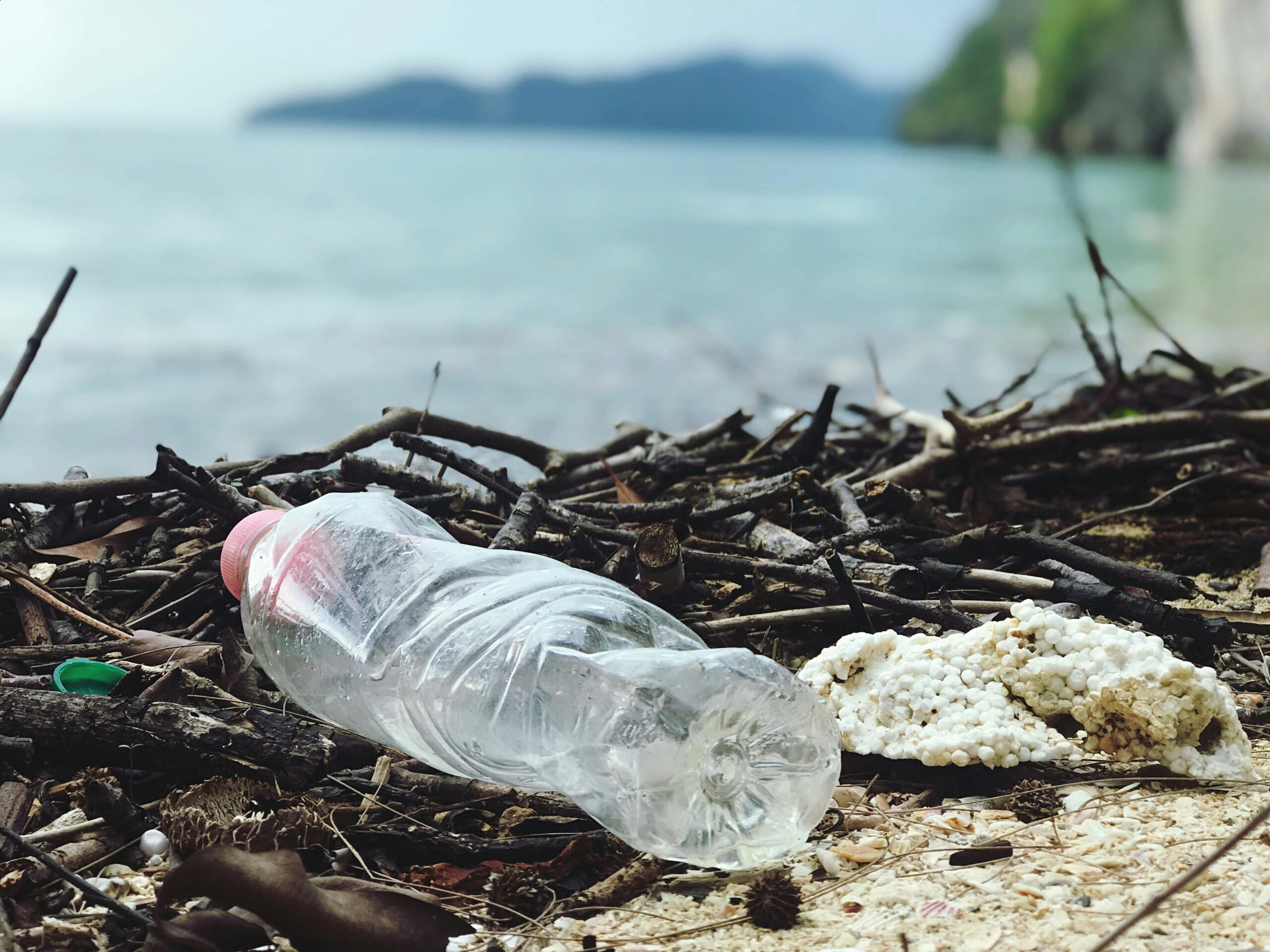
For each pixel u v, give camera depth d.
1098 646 0.52
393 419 0.80
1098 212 9.16
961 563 0.70
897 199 11.22
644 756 0.43
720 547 0.71
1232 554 0.79
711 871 0.46
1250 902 0.42
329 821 0.48
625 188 12.23
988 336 3.96
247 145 17.98
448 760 0.50
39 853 0.43
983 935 0.41
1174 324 4.24
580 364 3.20
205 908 0.43
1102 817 0.48
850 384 2.88
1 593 0.64
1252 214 8.92
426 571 0.53
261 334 3.84
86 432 2.45
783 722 0.44
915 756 0.50
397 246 6.86
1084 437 0.88
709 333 4.03
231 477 0.72
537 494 0.68
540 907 0.45
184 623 0.65
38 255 5.72
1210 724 0.51
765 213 9.70
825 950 0.41
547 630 0.47
